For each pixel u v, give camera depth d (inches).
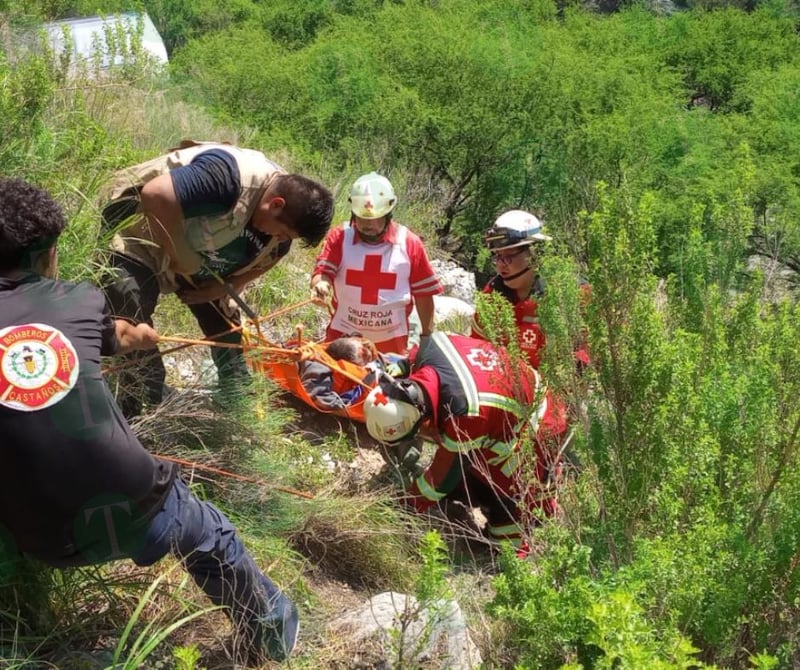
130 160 170.6
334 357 187.5
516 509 161.9
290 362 177.0
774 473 124.5
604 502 130.0
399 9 705.6
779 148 476.1
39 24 288.5
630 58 634.8
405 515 160.7
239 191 140.5
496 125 437.4
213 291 157.2
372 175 189.0
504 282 184.5
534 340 182.5
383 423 159.5
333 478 169.6
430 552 110.1
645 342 125.3
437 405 158.7
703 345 138.2
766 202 390.0
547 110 454.6
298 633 124.4
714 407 126.1
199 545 109.4
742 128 506.6
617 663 105.1
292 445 170.6
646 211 126.5
